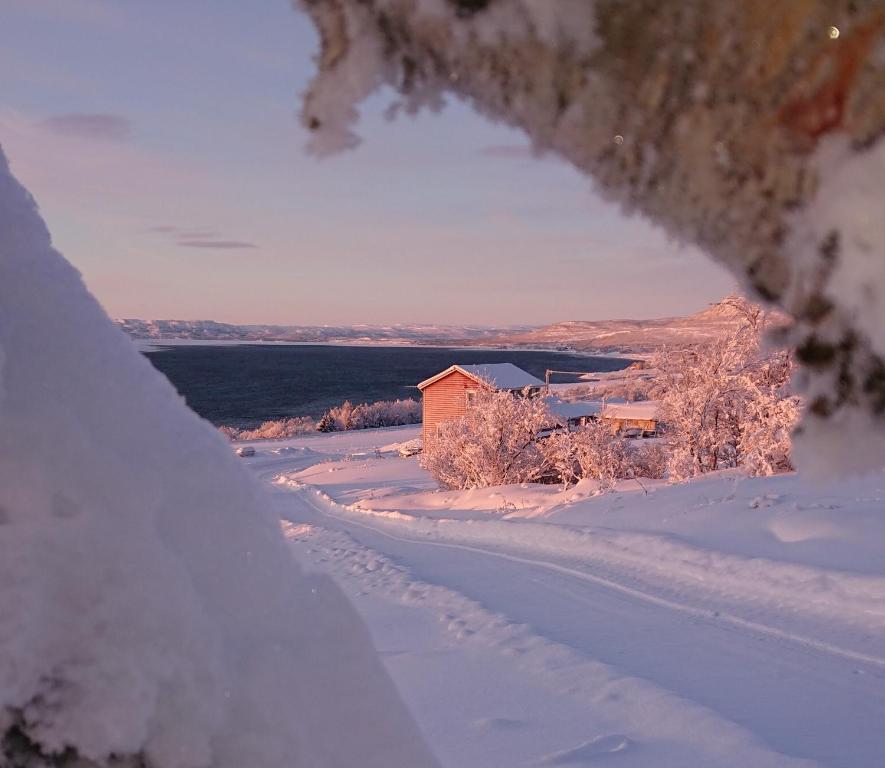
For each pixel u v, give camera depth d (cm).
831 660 777
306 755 58
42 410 53
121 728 45
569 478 2611
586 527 1571
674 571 1187
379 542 1795
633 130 24
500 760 561
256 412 8906
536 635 876
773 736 586
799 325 22
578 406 3838
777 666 765
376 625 997
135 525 52
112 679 46
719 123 24
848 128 22
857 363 21
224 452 71
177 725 48
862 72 22
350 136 27
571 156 25
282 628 66
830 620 899
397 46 26
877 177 21
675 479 2030
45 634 46
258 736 55
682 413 2012
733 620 932
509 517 1931
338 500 2998
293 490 3491
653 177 24
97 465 52
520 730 616
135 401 67
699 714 616
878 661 770
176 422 70
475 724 633
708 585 1095
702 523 1403
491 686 726
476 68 26
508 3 25
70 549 48
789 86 23
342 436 6356
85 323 68
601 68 25
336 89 26
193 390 11325
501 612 1011
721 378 1942
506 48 25
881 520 1173
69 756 45
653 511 1592
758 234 23
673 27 24
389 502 2628
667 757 554
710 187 23
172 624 50
